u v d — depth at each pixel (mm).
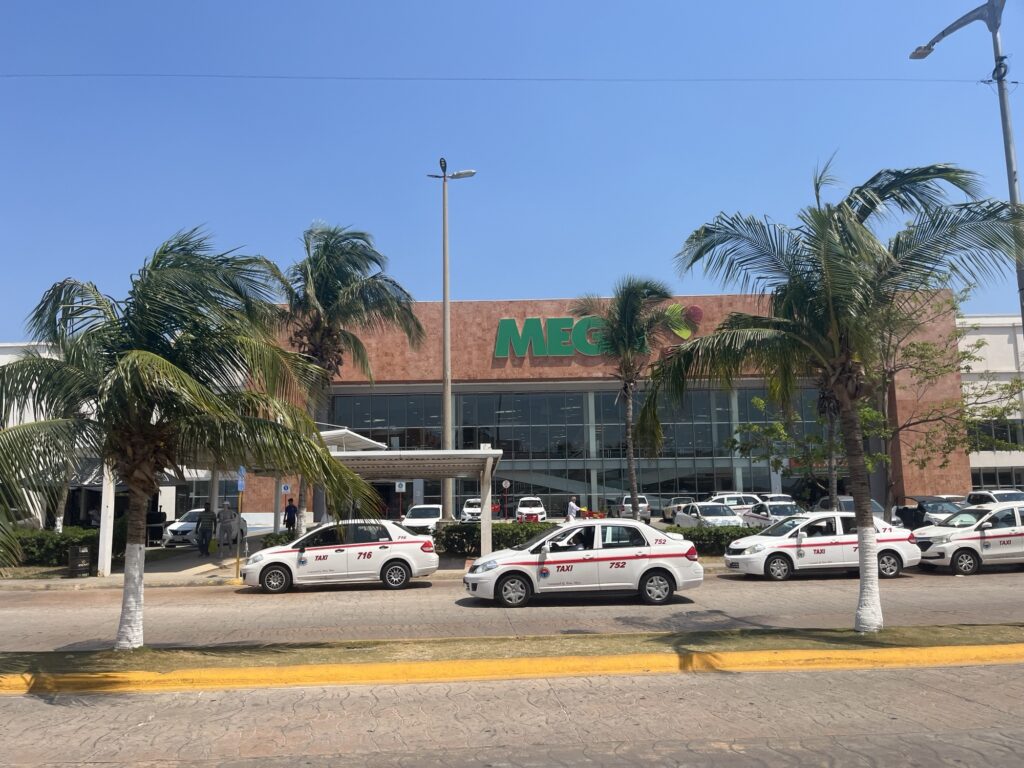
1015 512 19672
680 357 11188
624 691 8000
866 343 10523
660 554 14883
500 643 10258
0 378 9148
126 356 8648
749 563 18234
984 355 42688
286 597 16969
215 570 22781
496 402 46438
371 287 26219
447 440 28734
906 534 18641
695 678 8555
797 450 28062
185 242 9945
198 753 6164
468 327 45750
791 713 7059
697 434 45594
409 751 6156
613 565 14797
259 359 9656
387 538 18094
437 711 7348
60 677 8391
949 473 41625
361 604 15617
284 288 25297
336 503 9906
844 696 7648
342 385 45750
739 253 11273
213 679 8523
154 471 9867
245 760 5980
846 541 18438
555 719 7000
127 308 9609
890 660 9133
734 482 45094
